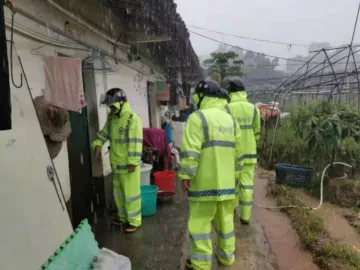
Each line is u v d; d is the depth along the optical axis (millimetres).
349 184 6141
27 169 2668
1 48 1455
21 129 2688
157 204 5586
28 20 3205
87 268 2379
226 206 3324
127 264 2629
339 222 4750
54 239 2818
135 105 7613
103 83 5488
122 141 4328
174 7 5383
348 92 10344
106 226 4617
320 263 3529
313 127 6316
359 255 3588
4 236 2238
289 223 4742
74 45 4207
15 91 2680
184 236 4266
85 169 5055
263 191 6418
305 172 6312
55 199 3000
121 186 4492
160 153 6781
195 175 3162
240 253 3820
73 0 4242
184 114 14273
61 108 3412
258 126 4684
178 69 13508
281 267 3510
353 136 5906
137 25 6184
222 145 3131
